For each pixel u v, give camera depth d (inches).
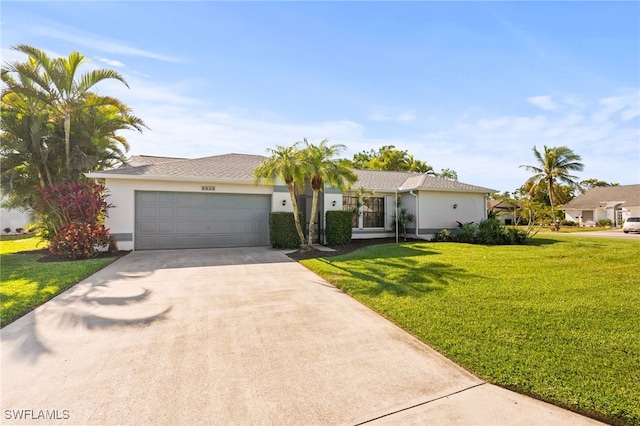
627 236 727.7
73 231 382.9
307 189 589.6
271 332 166.4
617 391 107.7
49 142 477.7
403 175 792.3
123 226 451.5
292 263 363.9
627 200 1327.5
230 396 109.1
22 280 267.6
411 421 96.3
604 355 134.0
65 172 479.5
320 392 111.7
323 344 151.8
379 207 662.5
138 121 536.1
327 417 98.2
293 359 136.6
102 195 432.8
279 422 95.8
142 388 113.7
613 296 220.1
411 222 630.5
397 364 132.2
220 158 600.7
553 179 1264.8
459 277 276.7
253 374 123.9
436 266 326.0
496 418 97.6
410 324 171.6
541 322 172.6
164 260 379.2
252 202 515.5
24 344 149.9
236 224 507.2
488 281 262.4
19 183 464.1
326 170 421.4
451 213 642.8
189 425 94.3
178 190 477.1
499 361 130.4
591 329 162.4
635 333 156.8
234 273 309.7
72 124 484.7
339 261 360.2
